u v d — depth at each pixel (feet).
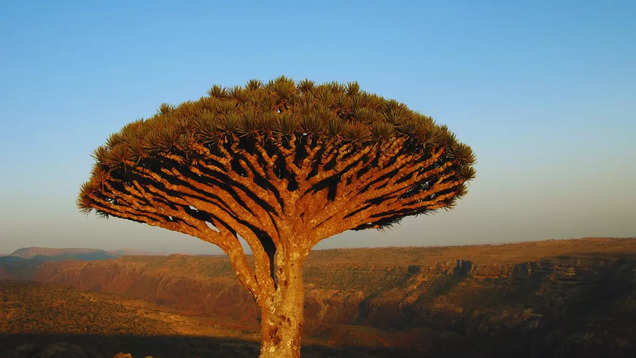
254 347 144.77
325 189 34.06
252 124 26.86
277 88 32.65
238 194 32.99
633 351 118.01
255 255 33.88
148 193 33.53
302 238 32.65
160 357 113.29
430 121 31.83
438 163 34.55
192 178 33.30
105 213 36.40
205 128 27.27
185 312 254.06
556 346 142.00
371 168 32.32
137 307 222.89
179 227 35.09
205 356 122.72
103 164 32.17
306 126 27.09
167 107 35.32
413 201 35.94
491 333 177.88
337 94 32.60
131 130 31.86
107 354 109.19
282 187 31.07
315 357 147.33
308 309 304.91
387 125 28.30
